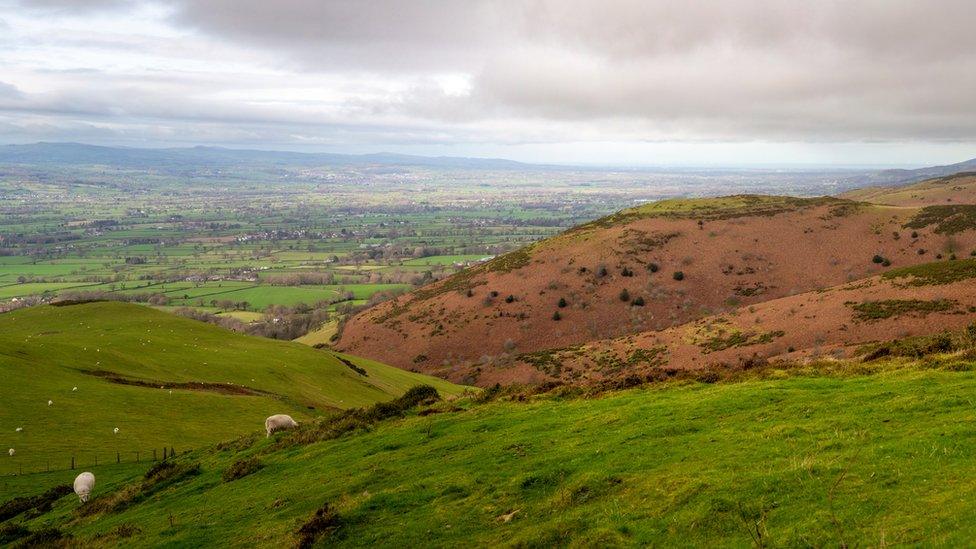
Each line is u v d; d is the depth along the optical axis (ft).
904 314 275.18
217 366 258.16
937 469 47.19
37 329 322.96
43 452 149.69
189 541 73.00
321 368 298.76
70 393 186.50
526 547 53.06
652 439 71.15
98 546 79.51
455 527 60.70
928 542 37.42
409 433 99.76
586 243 572.51
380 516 66.13
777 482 51.72
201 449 140.36
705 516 49.42
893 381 77.10
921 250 474.90
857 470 50.31
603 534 51.24
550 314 468.75
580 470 66.74
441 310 512.63
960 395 64.03
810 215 577.84
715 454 61.98
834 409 68.69
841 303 313.12
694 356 312.29
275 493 84.79
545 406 101.76
